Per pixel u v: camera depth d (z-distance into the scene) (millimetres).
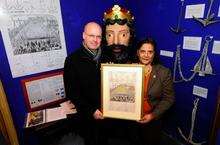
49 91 1590
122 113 1345
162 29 1586
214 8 1208
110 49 1523
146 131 1479
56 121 1396
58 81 1612
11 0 1312
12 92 1453
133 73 1277
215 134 1141
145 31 1753
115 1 1777
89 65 1396
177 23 1448
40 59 1503
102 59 1476
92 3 1658
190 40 1384
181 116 1604
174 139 1702
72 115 1446
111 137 1753
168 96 1433
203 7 1262
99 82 1419
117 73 1294
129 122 1553
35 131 1393
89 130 1536
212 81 1307
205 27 1277
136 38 1793
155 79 1413
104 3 1723
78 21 1621
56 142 1641
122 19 1488
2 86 1303
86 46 1411
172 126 1717
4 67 1382
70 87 1425
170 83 1431
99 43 1405
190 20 1357
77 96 1415
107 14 1530
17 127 1536
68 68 1417
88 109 1384
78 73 1401
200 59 1341
